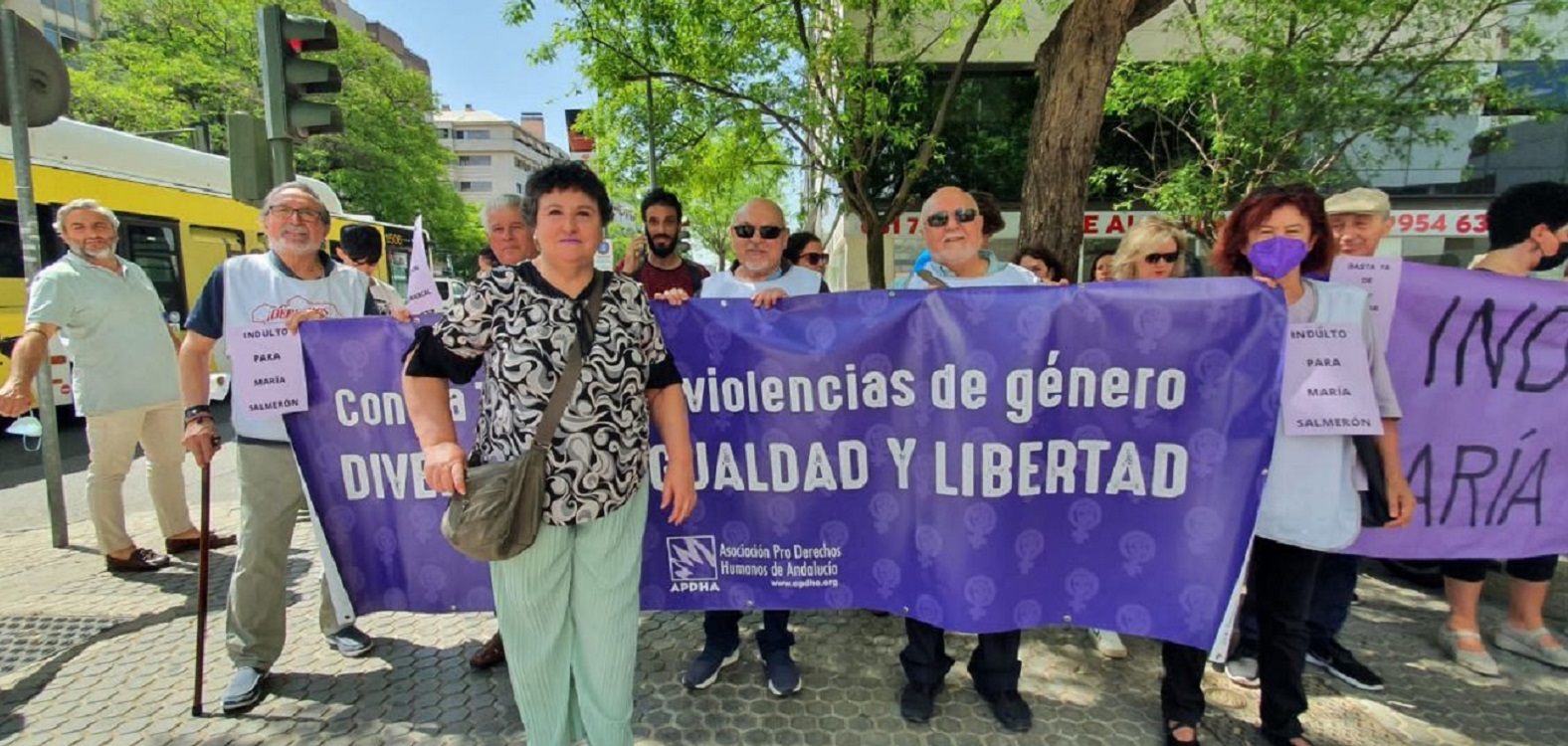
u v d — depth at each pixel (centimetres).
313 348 254
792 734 240
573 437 181
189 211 933
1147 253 279
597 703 202
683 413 211
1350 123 685
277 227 269
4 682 270
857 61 745
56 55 407
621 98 845
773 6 737
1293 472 217
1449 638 295
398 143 3094
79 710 252
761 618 328
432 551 268
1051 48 468
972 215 264
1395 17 687
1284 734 231
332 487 263
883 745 234
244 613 255
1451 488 277
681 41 741
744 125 817
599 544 192
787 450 248
